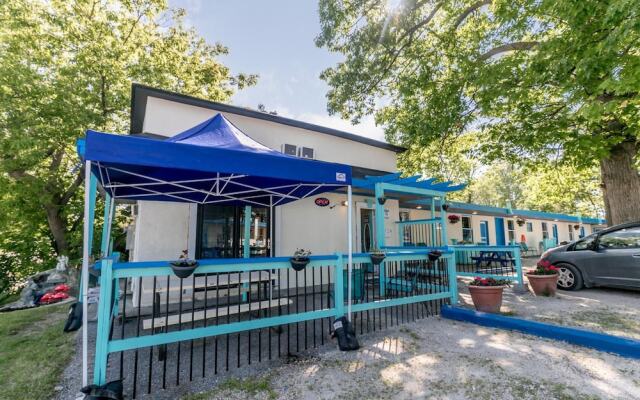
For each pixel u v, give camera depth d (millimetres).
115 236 13977
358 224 9320
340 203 9062
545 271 6691
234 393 2709
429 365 3182
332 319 5078
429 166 12508
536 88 7668
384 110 11805
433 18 10508
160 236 6344
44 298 8109
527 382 2768
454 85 8789
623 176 7766
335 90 11266
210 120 4711
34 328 4867
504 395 2566
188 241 6582
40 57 11453
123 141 2545
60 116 11055
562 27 7527
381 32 9734
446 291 5938
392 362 3279
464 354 3443
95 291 4449
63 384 2922
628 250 6238
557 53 6121
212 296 6414
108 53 11828
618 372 2916
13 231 13852
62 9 11641
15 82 10273
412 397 2588
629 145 7691
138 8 13469
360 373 3037
